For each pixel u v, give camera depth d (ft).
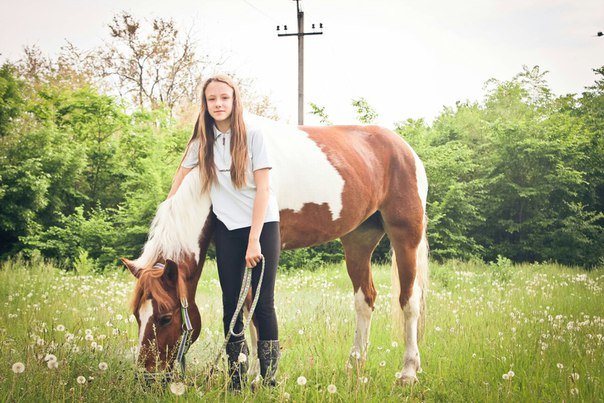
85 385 9.06
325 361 12.42
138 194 39.14
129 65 79.92
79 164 40.86
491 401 9.84
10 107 41.63
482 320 17.35
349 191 12.56
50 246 36.14
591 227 46.47
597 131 53.01
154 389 9.04
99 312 16.65
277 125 12.46
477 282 30.01
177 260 10.03
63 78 77.25
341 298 22.38
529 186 48.91
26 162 37.88
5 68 44.50
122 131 46.03
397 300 13.88
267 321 10.13
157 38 79.87
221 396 9.45
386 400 10.04
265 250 10.01
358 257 14.35
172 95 80.33
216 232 10.32
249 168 10.07
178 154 46.26
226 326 10.25
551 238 47.50
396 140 14.58
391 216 13.94
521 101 83.66
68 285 23.62
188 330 9.61
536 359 12.29
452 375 11.90
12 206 36.70
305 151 12.17
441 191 47.14
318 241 12.68
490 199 48.60
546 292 25.36
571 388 10.21
